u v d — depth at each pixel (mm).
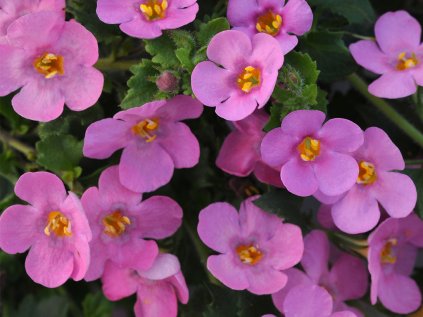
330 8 267
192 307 278
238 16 253
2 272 292
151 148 257
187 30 256
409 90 260
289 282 263
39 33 244
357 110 284
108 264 260
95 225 254
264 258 260
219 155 265
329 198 255
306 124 246
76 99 250
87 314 297
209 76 245
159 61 248
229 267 257
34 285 301
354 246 268
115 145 254
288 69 244
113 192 255
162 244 270
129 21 247
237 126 261
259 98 241
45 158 259
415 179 267
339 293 274
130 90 249
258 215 260
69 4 263
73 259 251
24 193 249
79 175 261
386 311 280
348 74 266
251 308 267
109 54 271
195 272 279
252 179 276
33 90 250
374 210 257
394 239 268
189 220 274
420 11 294
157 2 249
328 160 250
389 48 267
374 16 277
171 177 268
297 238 257
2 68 248
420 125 282
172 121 256
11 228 250
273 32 252
